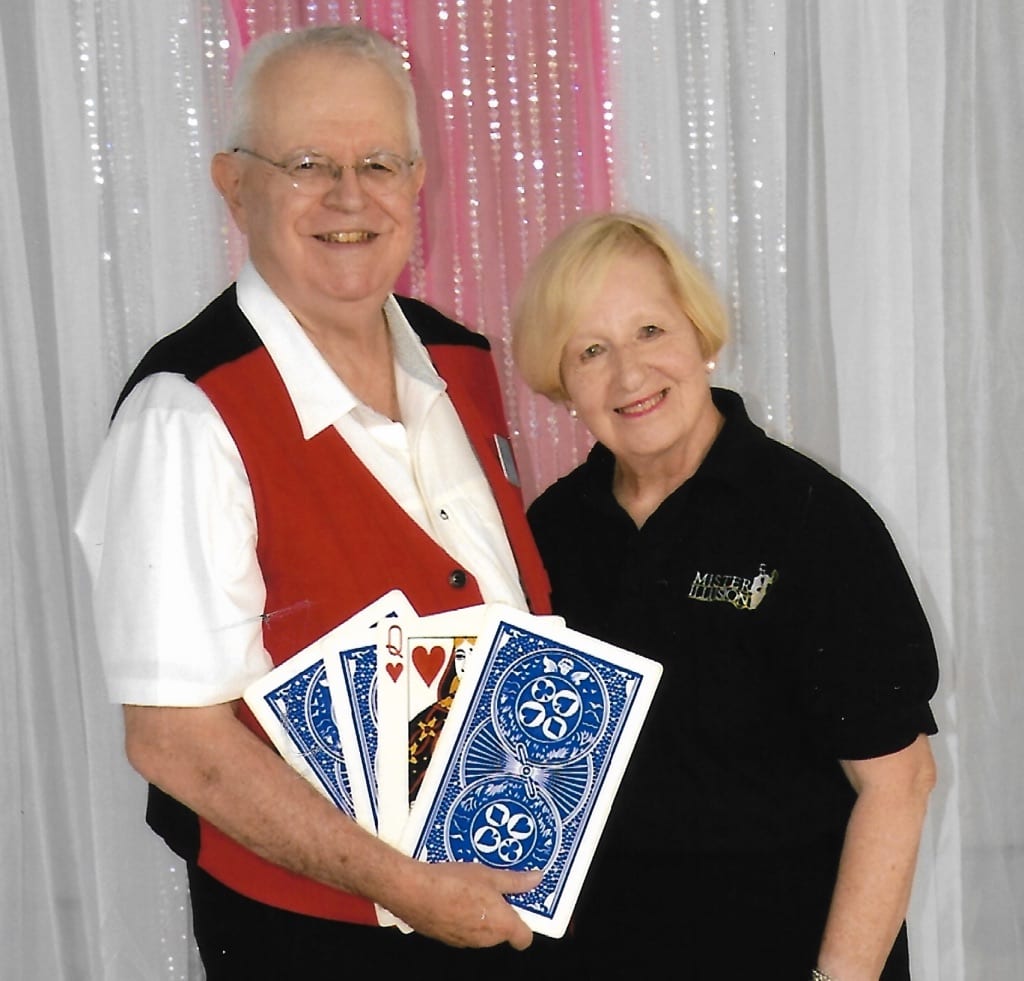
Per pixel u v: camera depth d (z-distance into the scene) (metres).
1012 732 2.55
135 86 2.20
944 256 2.45
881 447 2.44
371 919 1.66
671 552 1.76
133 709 1.58
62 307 2.22
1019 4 2.40
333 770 1.63
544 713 1.68
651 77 2.31
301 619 1.62
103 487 1.62
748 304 2.38
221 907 1.68
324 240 1.67
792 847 1.74
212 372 1.62
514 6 2.25
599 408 1.79
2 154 2.19
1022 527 2.52
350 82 1.67
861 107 2.37
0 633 2.28
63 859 2.38
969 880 2.58
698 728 1.73
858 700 1.66
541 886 1.68
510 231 2.31
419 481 1.76
